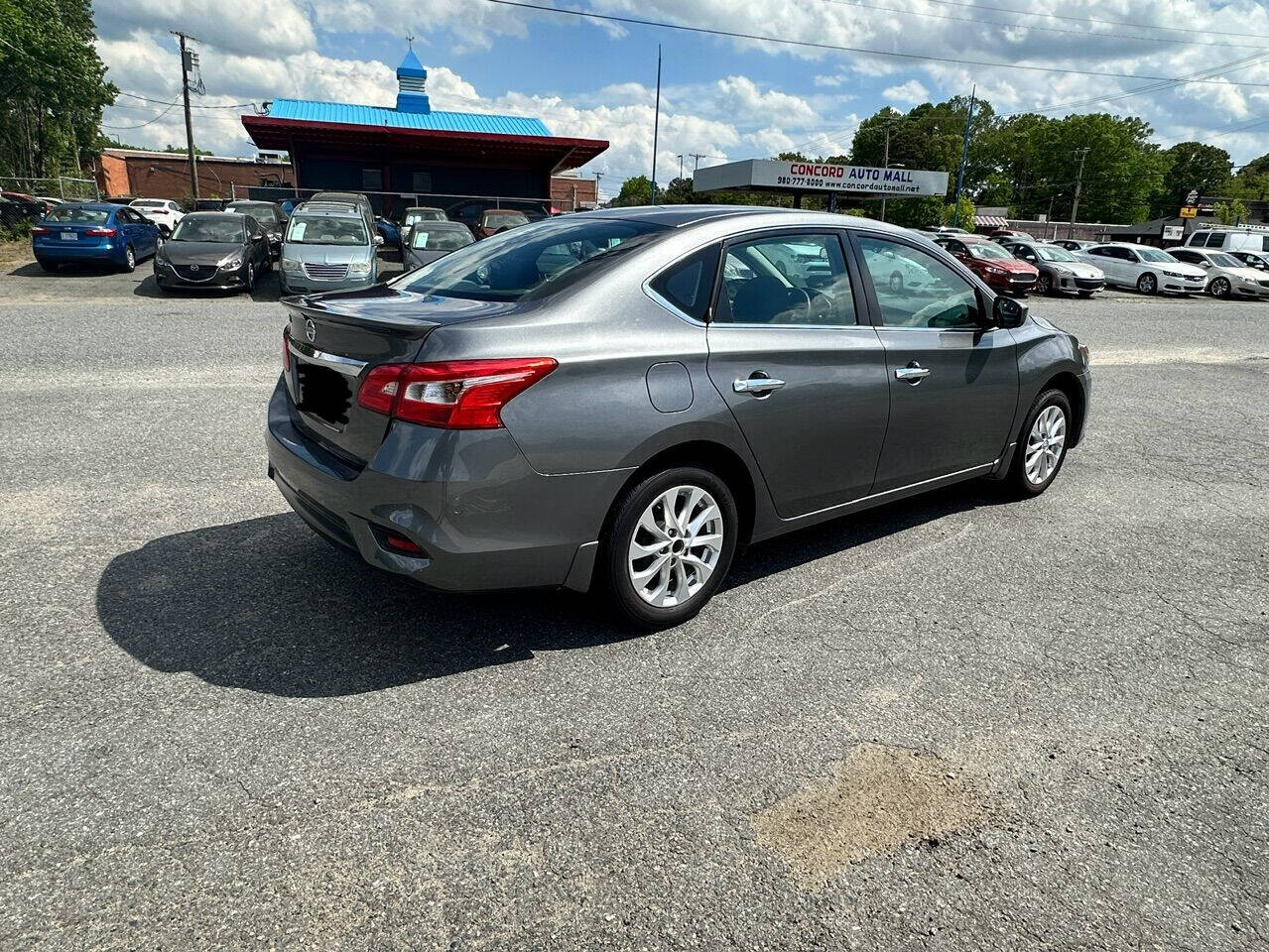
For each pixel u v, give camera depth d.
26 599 3.46
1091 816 2.46
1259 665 3.37
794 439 3.59
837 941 1.98
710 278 3.40
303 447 3.23
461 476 2.78
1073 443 5.52
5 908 1.96
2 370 7.78
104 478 4.95
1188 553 4.54
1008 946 1.99
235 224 16.44
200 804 2.33
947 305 4.34
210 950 1.88
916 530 4.75
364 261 14.17
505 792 2.45
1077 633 3.59
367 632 3.32
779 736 2.78
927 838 2.34
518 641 3.31
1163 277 25.38
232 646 3.17
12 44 51.06
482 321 2.88
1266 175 120.19
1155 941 2.02
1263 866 2.29
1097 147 108.75
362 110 34.16
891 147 111.25
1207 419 8.05
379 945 1.91
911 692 3.07
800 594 3.86
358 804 2.37
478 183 32.94
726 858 2.23
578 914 2.03
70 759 2.49
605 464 3.01
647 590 3.35
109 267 18.12
